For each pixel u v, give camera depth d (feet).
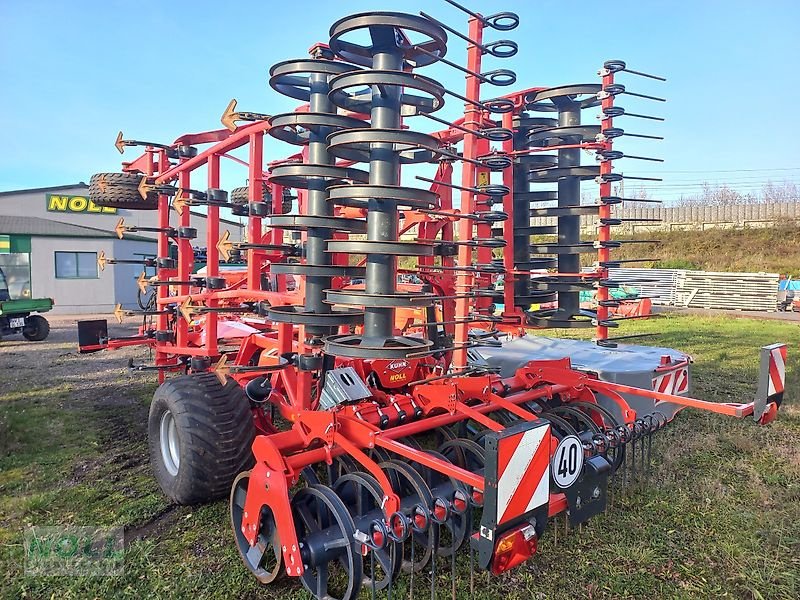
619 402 12.85
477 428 13.75
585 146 15.29
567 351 19.15
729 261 87.10
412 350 9.44
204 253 33.35
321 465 14.60
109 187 18.93
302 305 11.76
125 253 72.38
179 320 17.20
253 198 12.98
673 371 17.34
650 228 104.88
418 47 9.82
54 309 67.87
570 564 10.23
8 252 65.51
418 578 9.85
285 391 13.43
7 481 14.37
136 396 23.41
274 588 9.66
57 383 26.07
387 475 10.49
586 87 15.43
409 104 11.74
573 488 8.93
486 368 12.20
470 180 11.26
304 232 13.67
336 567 10.18
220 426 12.10
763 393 10.94
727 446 16.02
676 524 11.62
